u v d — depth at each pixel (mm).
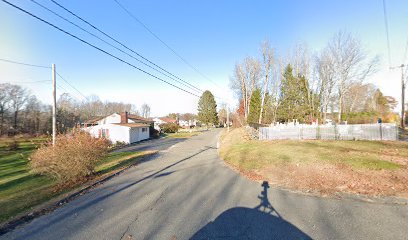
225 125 83688
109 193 7895
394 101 59062
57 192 8180
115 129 31172
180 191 7758
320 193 6984
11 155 21719
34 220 5723
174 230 4867
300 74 37812
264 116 42812
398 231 4543
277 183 8297
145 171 11555
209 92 81062
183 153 18328
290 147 14328
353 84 35938
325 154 11477
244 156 13586
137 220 5453
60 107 53625
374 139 16922
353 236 4398
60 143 9711
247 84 49531
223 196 7078
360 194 6719
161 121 82250
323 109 38625
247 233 4641
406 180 7484
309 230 4684
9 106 54969
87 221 5523
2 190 9172
